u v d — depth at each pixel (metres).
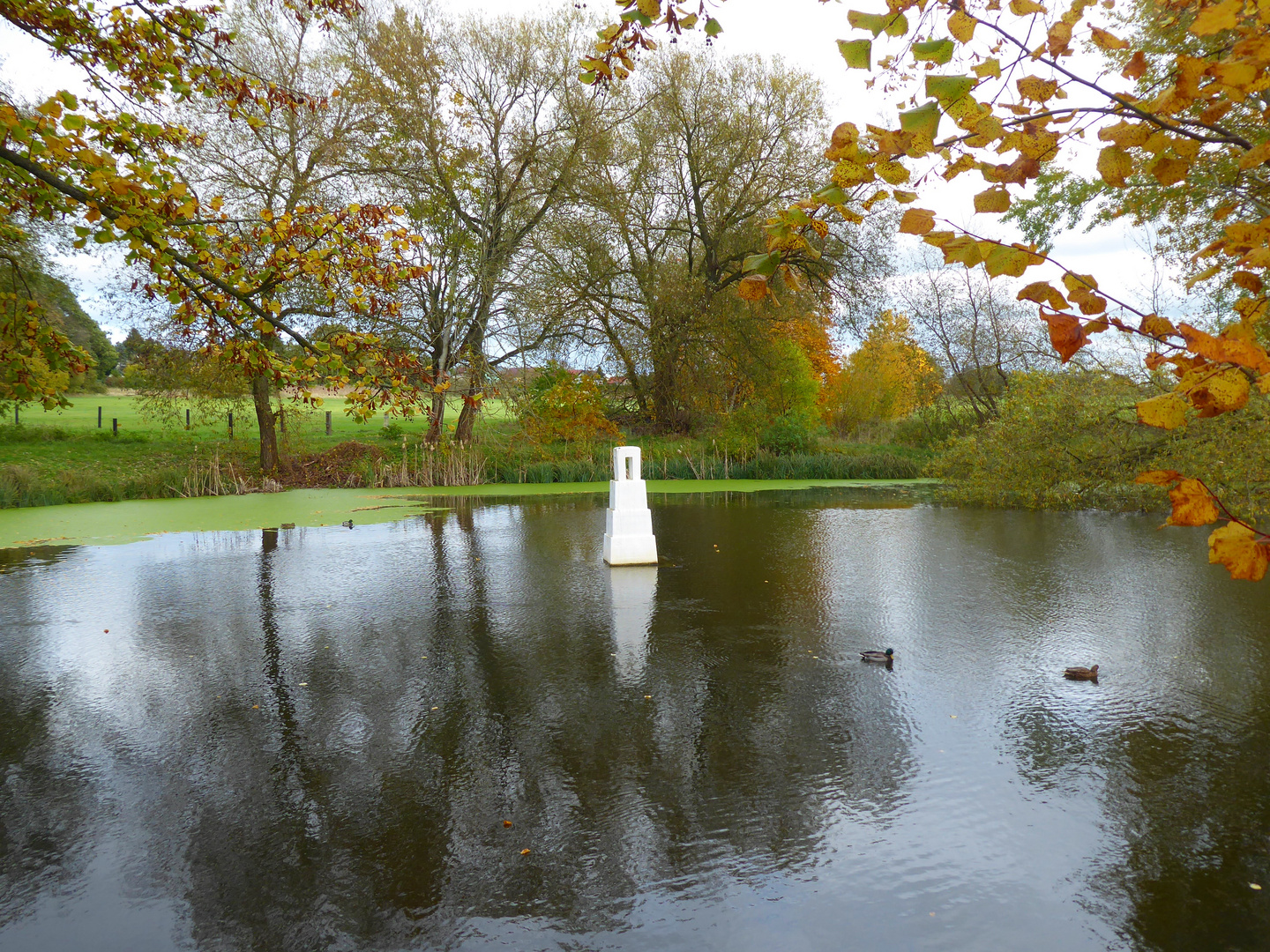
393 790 4.35
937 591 8.98
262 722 5.31
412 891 3.44
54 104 4.09
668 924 3.21
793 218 1.65
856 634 7.25
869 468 25.22
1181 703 5.45
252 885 3.49
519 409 24.56
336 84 20.59
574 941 3.11
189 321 5.66
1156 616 7.76
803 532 13.44
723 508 17.20
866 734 5.02
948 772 4.48
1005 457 14.95
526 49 22.95
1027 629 7.35
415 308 22.19
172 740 5.02
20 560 11.22
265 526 14.39
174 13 6.18
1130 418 13.27
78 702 5.70
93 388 45.06
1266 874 3.47
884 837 3.82
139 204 4.63
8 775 4.56
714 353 27.75
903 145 1.55
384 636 7.30
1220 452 11.20
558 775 4.51
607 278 26.34
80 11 5.77
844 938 3.10
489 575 10.01
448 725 5.23
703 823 3.97
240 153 19.45
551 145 24.39
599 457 25.75
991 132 1.58
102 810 4.15
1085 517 15.34
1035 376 14.29
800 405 29.61
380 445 26.05
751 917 3.24
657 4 2.30
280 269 5.59
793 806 4.13
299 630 7.50
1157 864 3.57
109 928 3.21
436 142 21.95
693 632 7.34
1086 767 4.53
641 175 27.33
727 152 27.33
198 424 25.20
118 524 14.57
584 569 10.38
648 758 4.71
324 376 5.98
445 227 22.14
